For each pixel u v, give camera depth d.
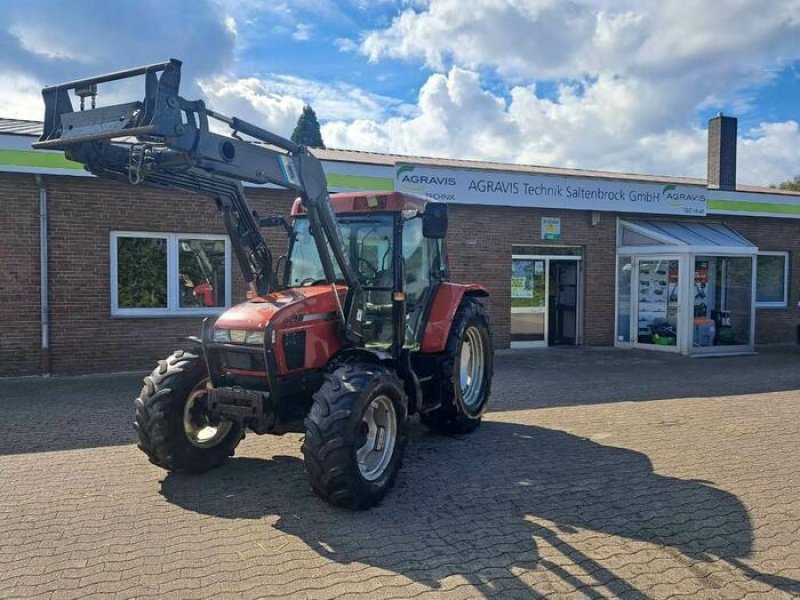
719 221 16.09
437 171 12.70
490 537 4.32
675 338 14.11
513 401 8.78
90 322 10.75
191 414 5.52
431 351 6.60
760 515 4.72
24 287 10.34
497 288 13.85
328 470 4.57
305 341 5.21
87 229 10.64
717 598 3.56
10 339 10.31
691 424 7.45
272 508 4.83
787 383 10.25
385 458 5.06
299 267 6.36
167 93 4.18
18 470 5.73
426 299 6.62
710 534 4.38
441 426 7.02
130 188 10.85
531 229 14.08
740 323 14.64
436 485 5.36
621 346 14.95
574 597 3.56
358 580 3.73
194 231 11.31
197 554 4.07
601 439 6.81
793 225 16.77
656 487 5.31
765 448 6.45
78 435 6.90
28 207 10.30
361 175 12.04
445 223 5.71
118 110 4.23
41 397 8.87
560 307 14.95
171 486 5.32
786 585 3.71
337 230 5.59
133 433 7.00
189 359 5.57
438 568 3.88
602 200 14.32
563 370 11.49
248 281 5.98
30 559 4.00
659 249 14.18
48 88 4.51
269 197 11.71
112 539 4.29
